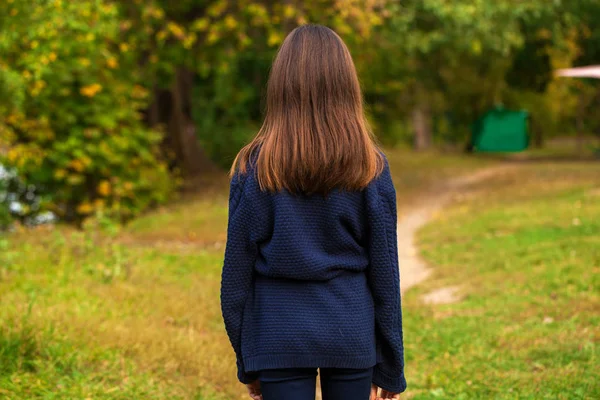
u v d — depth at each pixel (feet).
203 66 53.83
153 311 19.45
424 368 16.84
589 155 100.58
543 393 13.99
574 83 97.50
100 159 47.93
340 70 7.43
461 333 19.24
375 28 56.54
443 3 52.37
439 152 102.83
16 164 44.91
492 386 14.88
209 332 18.71
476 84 97.45
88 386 12.93
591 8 73.00
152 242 34.71
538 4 57.77
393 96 101.76
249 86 77.87
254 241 7.36
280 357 7.20
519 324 19.43
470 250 31.53
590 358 15.53
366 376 7.38
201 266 27.76
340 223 7.30
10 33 40.40
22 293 19.48
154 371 14.74
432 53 83.87
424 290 25.45
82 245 26.55
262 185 7.26
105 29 43.21
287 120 7.35
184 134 63.82
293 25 50.57
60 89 44.93
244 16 50.37
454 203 49.96
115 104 49.24
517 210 40.47
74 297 19.44
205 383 14.76
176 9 52.65
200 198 52.49
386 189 7.38
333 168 7.13
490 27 53.72
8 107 39.55
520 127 109.09
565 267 24.73
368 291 7.50
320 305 7.23
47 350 14.02
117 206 44.60
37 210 50.60
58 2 40.47
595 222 33.06
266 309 7.31
